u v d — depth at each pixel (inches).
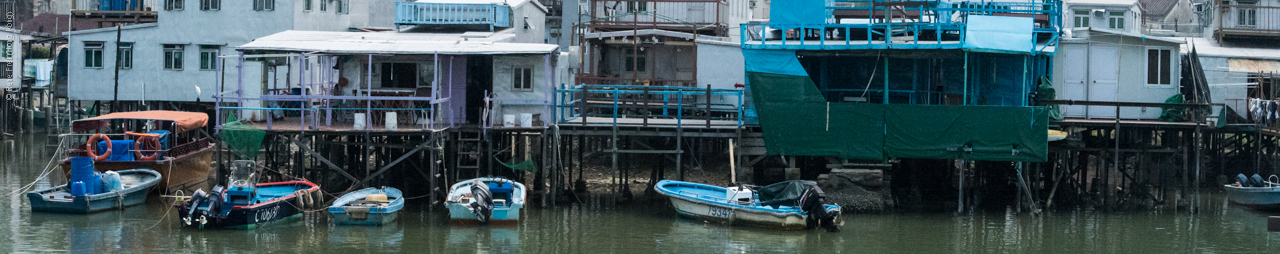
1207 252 981.8
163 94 1566.2
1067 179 1293.1
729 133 1150.3
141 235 979.9
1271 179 1392.7
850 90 1222.9
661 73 1537.9
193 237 975.6
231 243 954.7
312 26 1581.0
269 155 1380.4
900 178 1314.0
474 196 1045.2
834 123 1152.8
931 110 1135.6
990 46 1100.5
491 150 1141.7
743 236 1024.9
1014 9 1263.5
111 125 1577.3
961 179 1151.6
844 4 1204.5
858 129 1151.0
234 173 1126.4
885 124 1144.8
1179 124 1205.1
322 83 1253.7
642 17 1653.5
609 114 1470.2
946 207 1210.0
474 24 1376.7
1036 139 1128.8
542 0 1999.3
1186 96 1323.8
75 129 1192.2
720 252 953.5
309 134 1091.9
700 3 1636.3
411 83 1202.6
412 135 1208.8
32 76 2101.4
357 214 1040.2
